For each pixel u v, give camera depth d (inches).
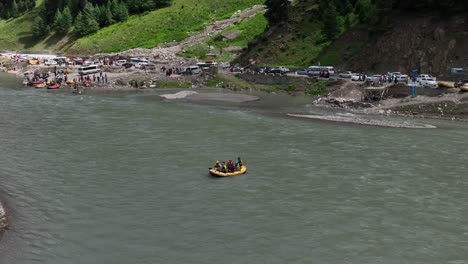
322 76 3900.1
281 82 4055.1
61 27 7485.2
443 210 1542.8
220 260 1237.1
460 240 1350.9
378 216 1498.5
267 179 1823.3
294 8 5295.3
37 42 7696.9
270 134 2484.0
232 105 3344.0
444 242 1339.8
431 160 2044.8
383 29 3998.5
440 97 3083.2
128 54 5910.4
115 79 4520.2
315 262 1232.2
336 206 1573.6
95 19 7308.1
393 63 3843.5
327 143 2310.5
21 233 1357.0
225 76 4325.8
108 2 7401.6
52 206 1552.7
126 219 1469.0
